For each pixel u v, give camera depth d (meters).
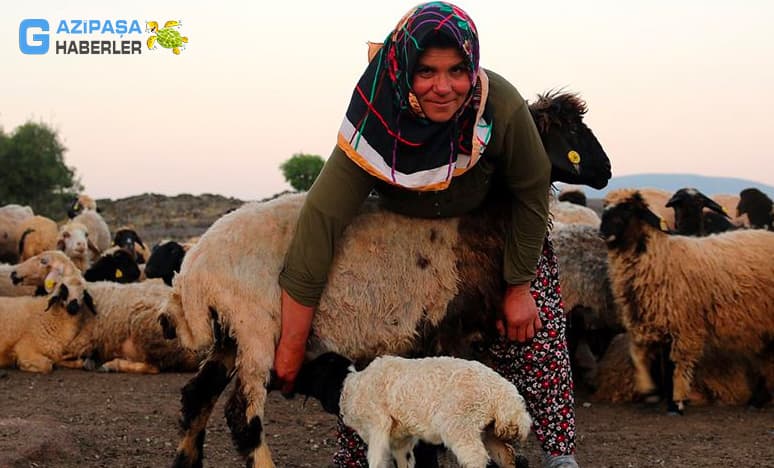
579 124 6.17
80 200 21.97
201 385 5.79
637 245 9.22
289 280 5.45
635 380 9.59
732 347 9.35
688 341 9.12
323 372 5.75
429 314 5.82
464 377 5.31
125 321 11.02
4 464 6.14
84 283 10.93
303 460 7.09
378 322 5.77
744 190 17.70
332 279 5.66
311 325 5.73
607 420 8.86
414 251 5.77
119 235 17.06
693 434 8.21
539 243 5.58
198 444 5.85
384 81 4.99
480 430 5.26
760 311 9.16
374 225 5.75
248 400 5.54
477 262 5.83
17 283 11.87
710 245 9.38
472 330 5.93
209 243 5.71
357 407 5.60
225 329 5.61
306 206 5.38
